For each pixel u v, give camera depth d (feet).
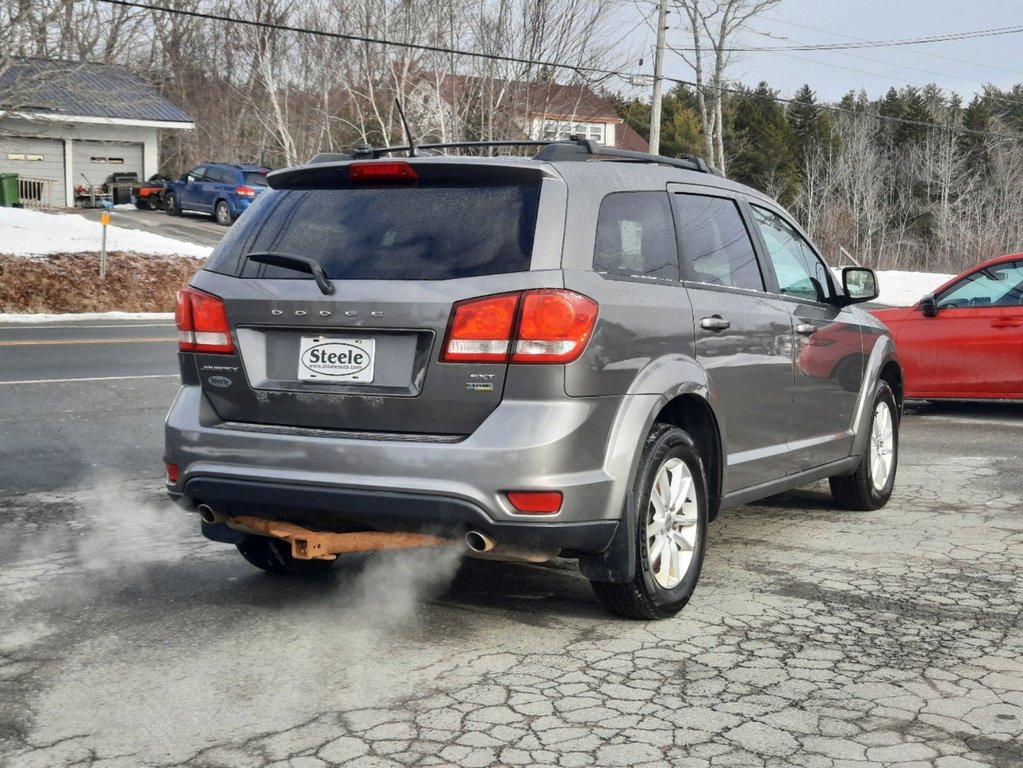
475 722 12.02
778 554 19.10
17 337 55.11
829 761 11.12
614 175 15.49
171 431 15.31
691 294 16.24
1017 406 38.22
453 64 96.94
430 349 13.80
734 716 12.21
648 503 14.83
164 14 127.44
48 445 28.53
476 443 13.50
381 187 15.02
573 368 13.66
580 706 12.46
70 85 80.53
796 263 20.22
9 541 19.60
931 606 16.21
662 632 15.01
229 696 12.68
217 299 15.17
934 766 11.03
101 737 11.59
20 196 132.26
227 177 120.26
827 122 308.60
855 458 21.56
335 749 11.34
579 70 96.89
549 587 17.08
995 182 276.21
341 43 103.14
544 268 13.80
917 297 100.42
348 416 14.32
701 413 16.53
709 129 178.50
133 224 113.09
